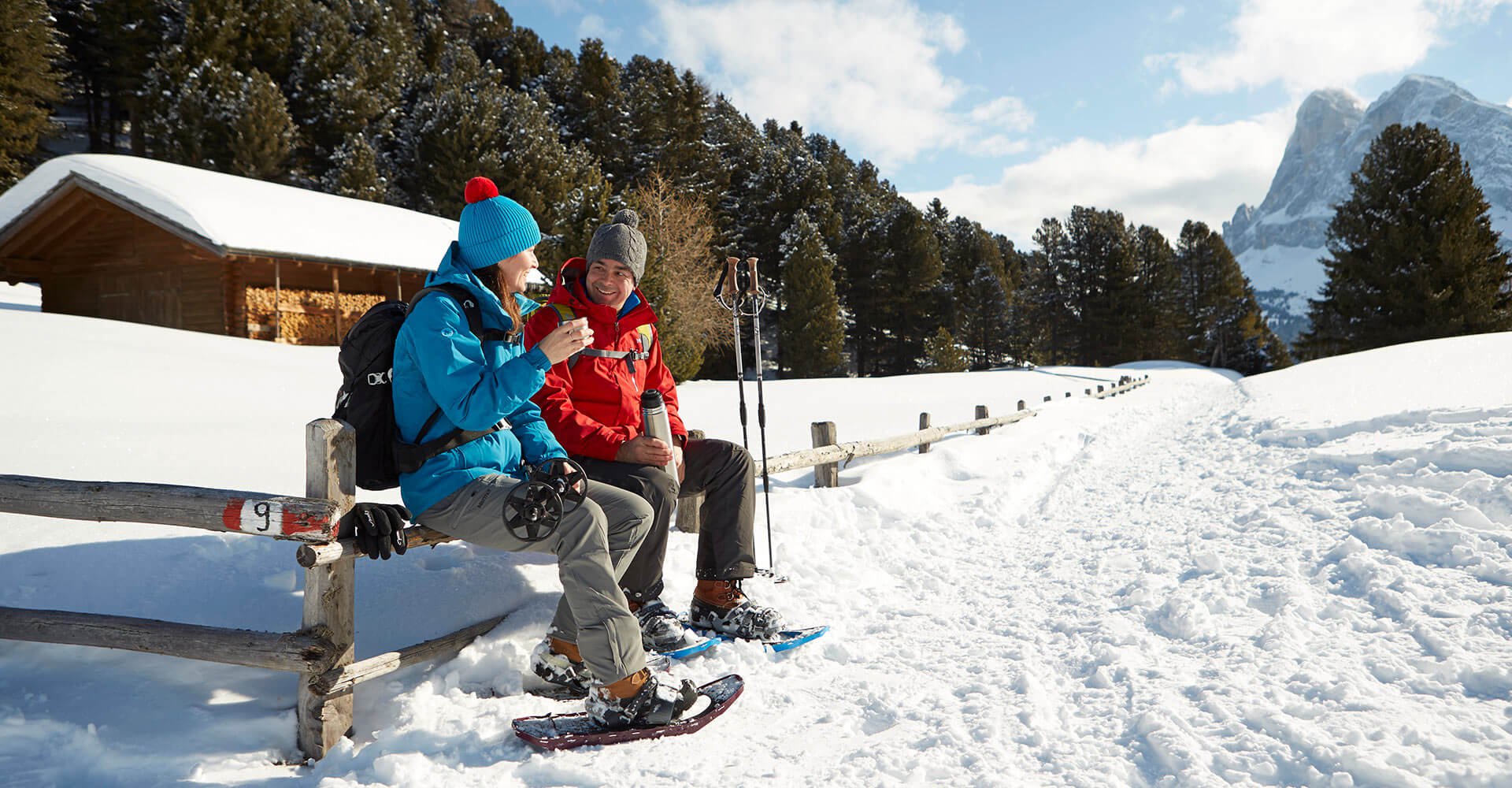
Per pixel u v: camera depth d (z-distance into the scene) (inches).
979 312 2780.5
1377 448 210.8
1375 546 147.8
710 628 137.9
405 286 939.3
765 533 194.2
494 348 108.5
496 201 112.3
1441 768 78.6
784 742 99.3
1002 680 114.0
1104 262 2662.4
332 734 97.3
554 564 150.3
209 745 94.2
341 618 98.6
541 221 1486.2
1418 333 1546.5
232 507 96.0
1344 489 188.9
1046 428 429.1
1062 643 128.1
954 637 135.0
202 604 123.9
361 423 103.1
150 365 452.1
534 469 103.3
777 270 2289.6
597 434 124.5
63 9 2033.7
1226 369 1910.7
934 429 336.2
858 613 152.0
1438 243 1523.1
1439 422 231.1
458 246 112.9
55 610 112.3
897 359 2488.9
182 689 103.7
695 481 139.7
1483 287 1493.6
